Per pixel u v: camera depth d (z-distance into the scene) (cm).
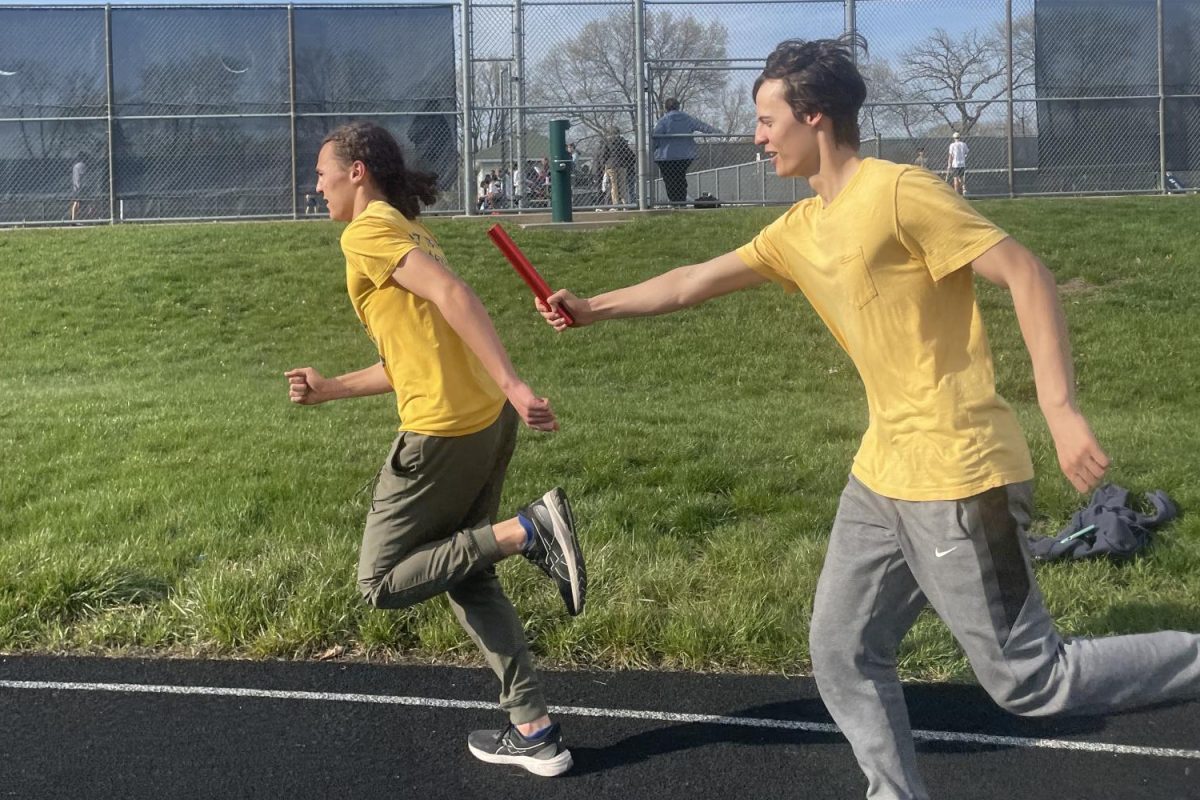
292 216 1916
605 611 495
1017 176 1961
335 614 498
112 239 1714
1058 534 589
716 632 481
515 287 1462
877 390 294
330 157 368
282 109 1903
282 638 484
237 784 376
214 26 1883
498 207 1903
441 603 503
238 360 1273
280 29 1889
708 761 390
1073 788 371
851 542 307
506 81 1880
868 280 285
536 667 473
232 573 530
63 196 1905
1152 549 579
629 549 580
